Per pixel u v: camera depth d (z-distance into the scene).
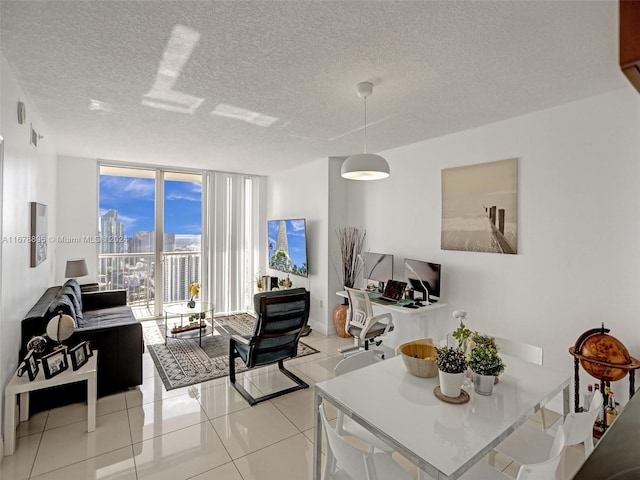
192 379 3.38
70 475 2.03
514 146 2.99
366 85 2.34
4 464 2.11
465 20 1.64
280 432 2.50
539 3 1.51
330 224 4.79
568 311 2.66
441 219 3.60
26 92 2.53
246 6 1.56
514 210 2.96
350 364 2.10
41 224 3.19
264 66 2.12
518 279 2.95
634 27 0.55
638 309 2.32
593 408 1.62
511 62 2.05
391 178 4.21
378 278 4.20
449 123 3.16
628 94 2.37
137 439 2.39
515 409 1.51
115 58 2.04
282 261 5.65
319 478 1.79
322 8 1.57
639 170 2.32
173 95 2.58
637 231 2.33
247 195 6.25
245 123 3.21
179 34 1.79
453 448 1.23
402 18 1.63
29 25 1.71
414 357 1.97
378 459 1.56
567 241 2.66
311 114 2.96
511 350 2.32
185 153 4.51
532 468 1.17
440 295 3.59
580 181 2.59
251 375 3.50
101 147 4.19
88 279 4.89
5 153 2.11
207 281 5.82
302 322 3.31
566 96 2.53
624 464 0.93
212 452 2.26
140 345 3.13
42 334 2.64
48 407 2.75
